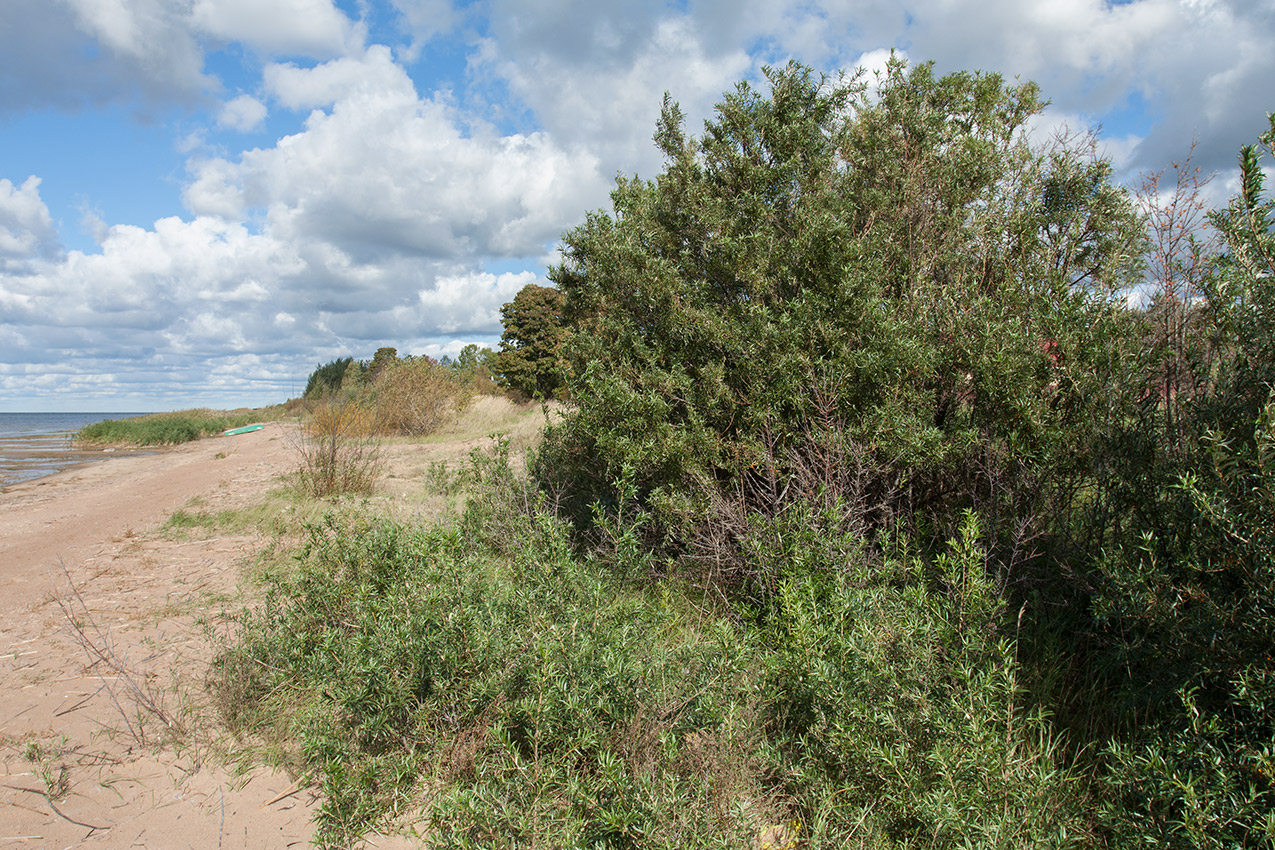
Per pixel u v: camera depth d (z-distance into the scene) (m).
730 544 4.29
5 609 5.38
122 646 4.46
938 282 4.74
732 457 4.35
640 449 4.27
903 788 2.28
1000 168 4.79
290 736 3.27
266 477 11.95
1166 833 2.05
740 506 4.31
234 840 2.59
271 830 2.65
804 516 3.72
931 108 5.29
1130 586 2.62
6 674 4.10
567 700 2.52
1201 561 2.55
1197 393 2.98
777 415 4.21
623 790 2.25
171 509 9.55
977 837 2.14
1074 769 2.70
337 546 4.36
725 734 2.52
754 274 4.51
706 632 3.87
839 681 2.58
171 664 4.14
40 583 6.11
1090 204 4.44
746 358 4.29
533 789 2.33
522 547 4.47
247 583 5.65
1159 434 3.05
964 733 2.33
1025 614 3.55
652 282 4.64
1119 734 2.81
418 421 18.30
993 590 3.29
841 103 5.53
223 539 7.39
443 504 7.57
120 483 13.69
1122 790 2.36
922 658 2.66
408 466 11.60
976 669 2.75
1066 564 3.49
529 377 33.06
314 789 2.91
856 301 4.09
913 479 4.27
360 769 2.79
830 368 4.02
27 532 8.81
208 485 11.69
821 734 2.57
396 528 4.25
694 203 5.18
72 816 2.73
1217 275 2.75
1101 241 4.41
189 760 3.14
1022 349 3.46
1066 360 3.30
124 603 5.36
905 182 4.79
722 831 2.18
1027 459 3.52
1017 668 2.86
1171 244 3.34
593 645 2.82
